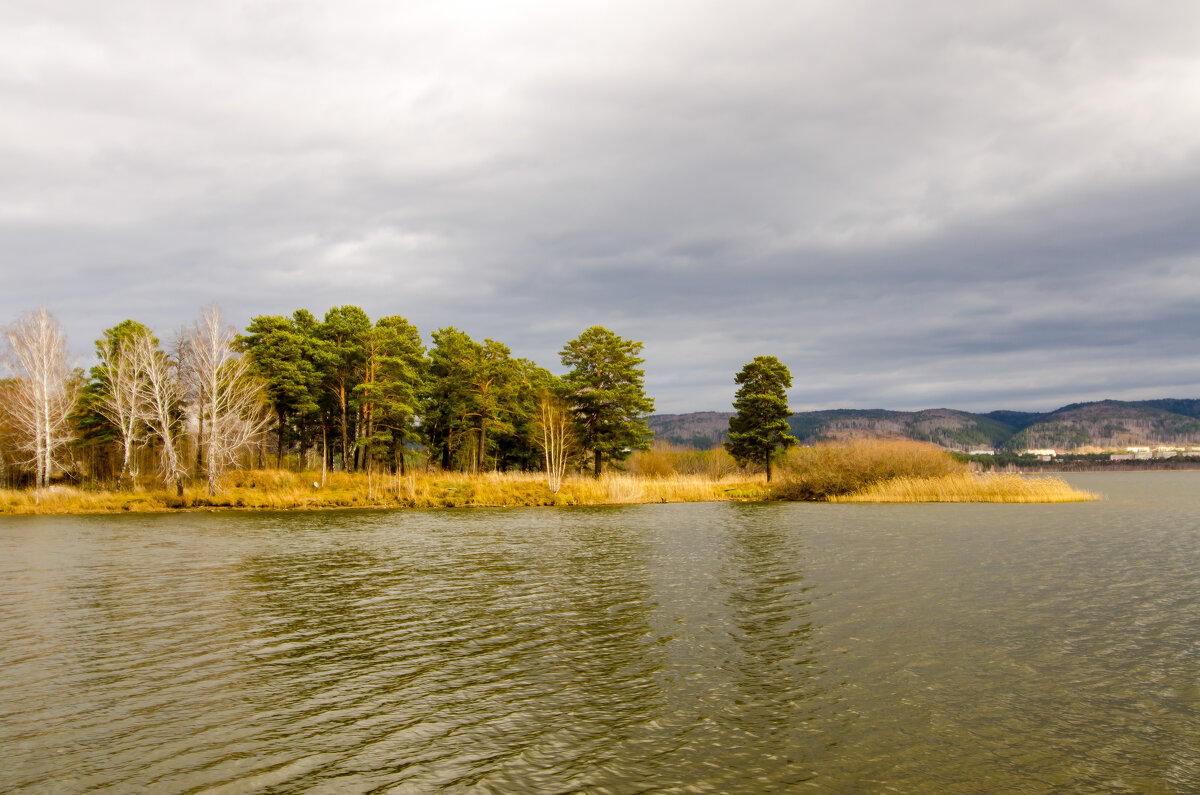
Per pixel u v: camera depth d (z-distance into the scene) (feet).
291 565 71.61
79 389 192.44
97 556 79.36
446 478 180.34
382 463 202.28
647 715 30.73
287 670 37.50
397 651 40.81
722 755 26.66
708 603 51.98
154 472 186.19
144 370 176.76
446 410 207.72
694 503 156.15
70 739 28.76
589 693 33.60
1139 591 54.13
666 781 24.64
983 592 54.19
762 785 24.23
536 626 46.11
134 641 43.34
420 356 210.79
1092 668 36.27
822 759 26.20
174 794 24.04
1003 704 31.48
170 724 30.32
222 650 41.27
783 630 44.09
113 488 169.37
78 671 37.52
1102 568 64.08
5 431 186.80
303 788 24.45
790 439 211.41
